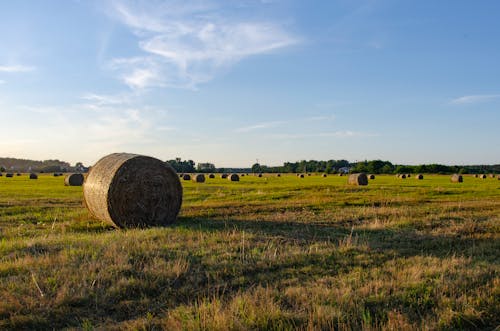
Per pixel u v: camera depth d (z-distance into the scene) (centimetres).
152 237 991
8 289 596
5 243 920
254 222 1335
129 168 1385
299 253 838
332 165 15025
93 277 649
